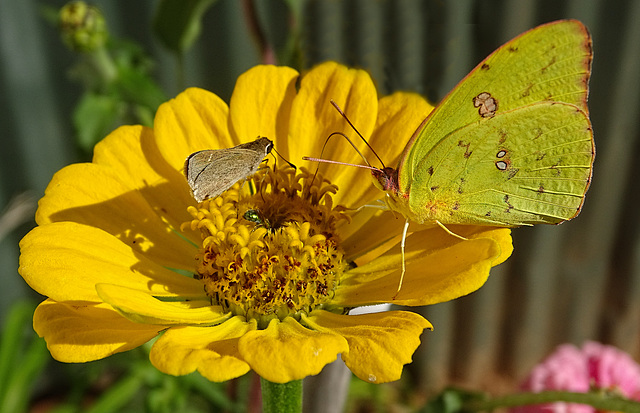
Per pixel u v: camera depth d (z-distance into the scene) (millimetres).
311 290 238
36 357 351
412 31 312
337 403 262
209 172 226
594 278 433
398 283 234
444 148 232
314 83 249
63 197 238
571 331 453
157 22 278
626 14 345
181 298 244
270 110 249
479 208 237
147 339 221
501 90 230
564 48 226
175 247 245
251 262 237
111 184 242
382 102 250
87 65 298
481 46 335
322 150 249
